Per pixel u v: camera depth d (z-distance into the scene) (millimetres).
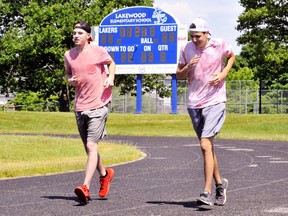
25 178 13820
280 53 60125
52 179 13562
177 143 30625
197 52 9172
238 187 11883
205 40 9133
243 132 43812
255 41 62250
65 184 12562
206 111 9148
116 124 48500
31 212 8797
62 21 64812
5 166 15836
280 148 26516
